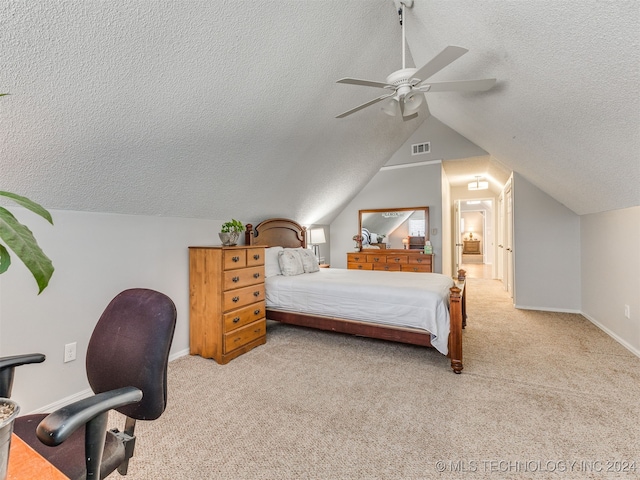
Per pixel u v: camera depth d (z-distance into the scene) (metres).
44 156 1.72
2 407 0.66
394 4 2.31
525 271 4.59
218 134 2.38
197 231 3.16
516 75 2.03
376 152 4.98
